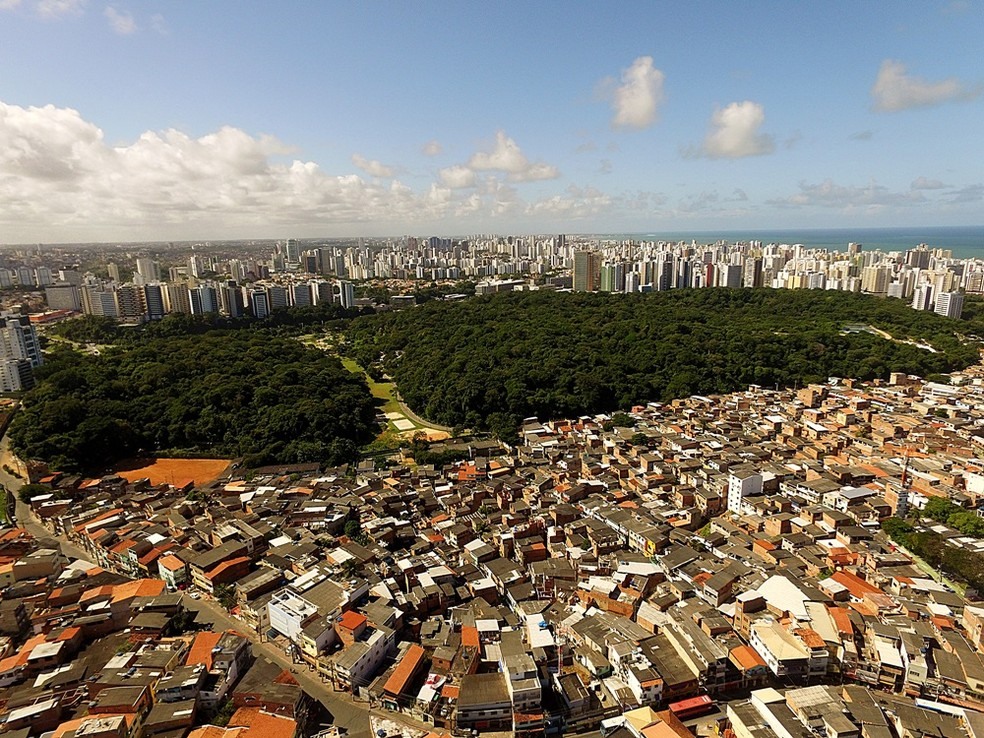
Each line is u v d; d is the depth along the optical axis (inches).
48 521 5674.2
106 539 5098.4
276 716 3208.7
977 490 5644.7
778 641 3713.1
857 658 3607.3
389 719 3351.4
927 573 4598.9
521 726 3184.1
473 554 4840.1
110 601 4192.9
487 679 3430.1
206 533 5103.3
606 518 5324.8
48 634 3863.2
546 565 4660.4
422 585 4384.8
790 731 3041.3
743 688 3567.9
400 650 3779.5
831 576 4446.4
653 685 3366.1
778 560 4731.8
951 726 3122.5
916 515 5290.4
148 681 3366.1
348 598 4060.0
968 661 3491.6
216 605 4397.1
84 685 3400.6
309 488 6146.7
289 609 3941.9
